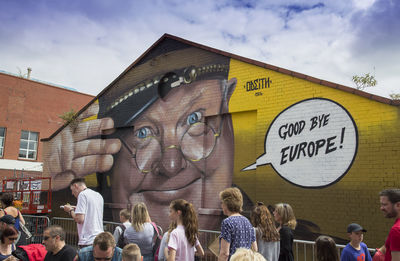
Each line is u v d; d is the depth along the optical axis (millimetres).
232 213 4605
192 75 10820
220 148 9938
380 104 7508
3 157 22297
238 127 9727
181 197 10312
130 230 5410
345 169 7738
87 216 5684
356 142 7688
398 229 3291
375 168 7367
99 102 13031
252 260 2381
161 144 11117
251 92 9516
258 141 9148
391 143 7250
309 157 8266
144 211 5496
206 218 9672
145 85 11898
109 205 11938
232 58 10070
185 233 4605
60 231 4379
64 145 13711
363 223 7324
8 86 23078
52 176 13812
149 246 5430
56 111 25391
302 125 8508
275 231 4941
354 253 4637
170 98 11211
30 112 23984
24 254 4656
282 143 8742
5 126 22672
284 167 8602
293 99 8758
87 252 4027
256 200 8906
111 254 3707
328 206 7820
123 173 11953
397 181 7066
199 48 10820
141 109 11836
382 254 4461
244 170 9391
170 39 11602
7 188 14422
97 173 12508
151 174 11172
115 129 12547
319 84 8398
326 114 8195
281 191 8547
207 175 10008
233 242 4363
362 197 7430
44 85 24953
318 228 7867
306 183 8211
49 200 13195
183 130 10680
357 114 7773
